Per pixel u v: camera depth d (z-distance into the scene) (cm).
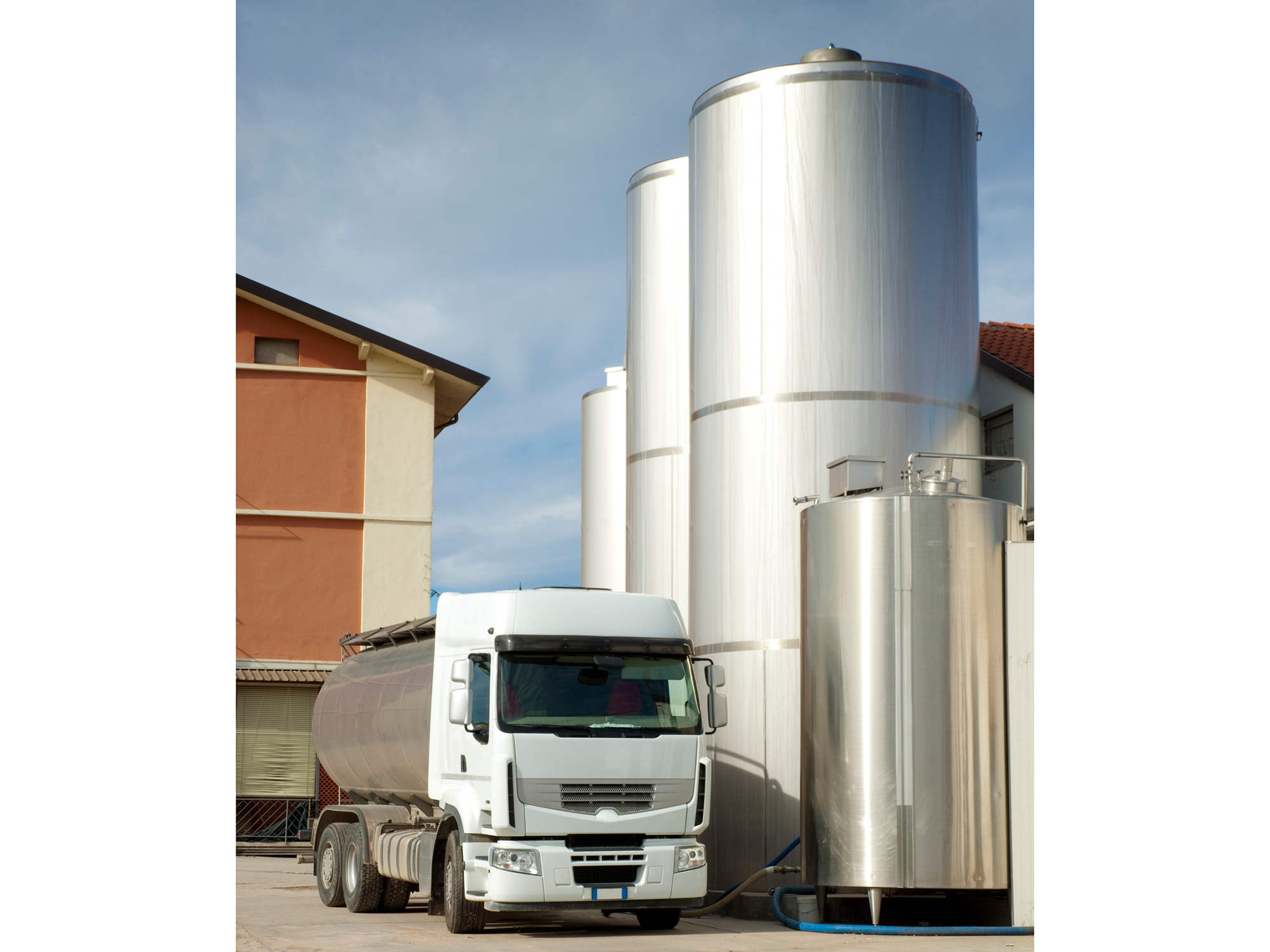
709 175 1733
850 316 1619
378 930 1316
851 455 1505
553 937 1254
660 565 2073
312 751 2777
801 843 1427
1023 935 1256
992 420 2052
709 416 1689
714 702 1351
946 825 1286
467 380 2922
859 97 1655
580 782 1271
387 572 2848
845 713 1334
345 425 2878
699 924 1438
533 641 1294
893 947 1155
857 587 1343
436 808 1498
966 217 1706
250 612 2788
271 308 2881
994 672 1320
